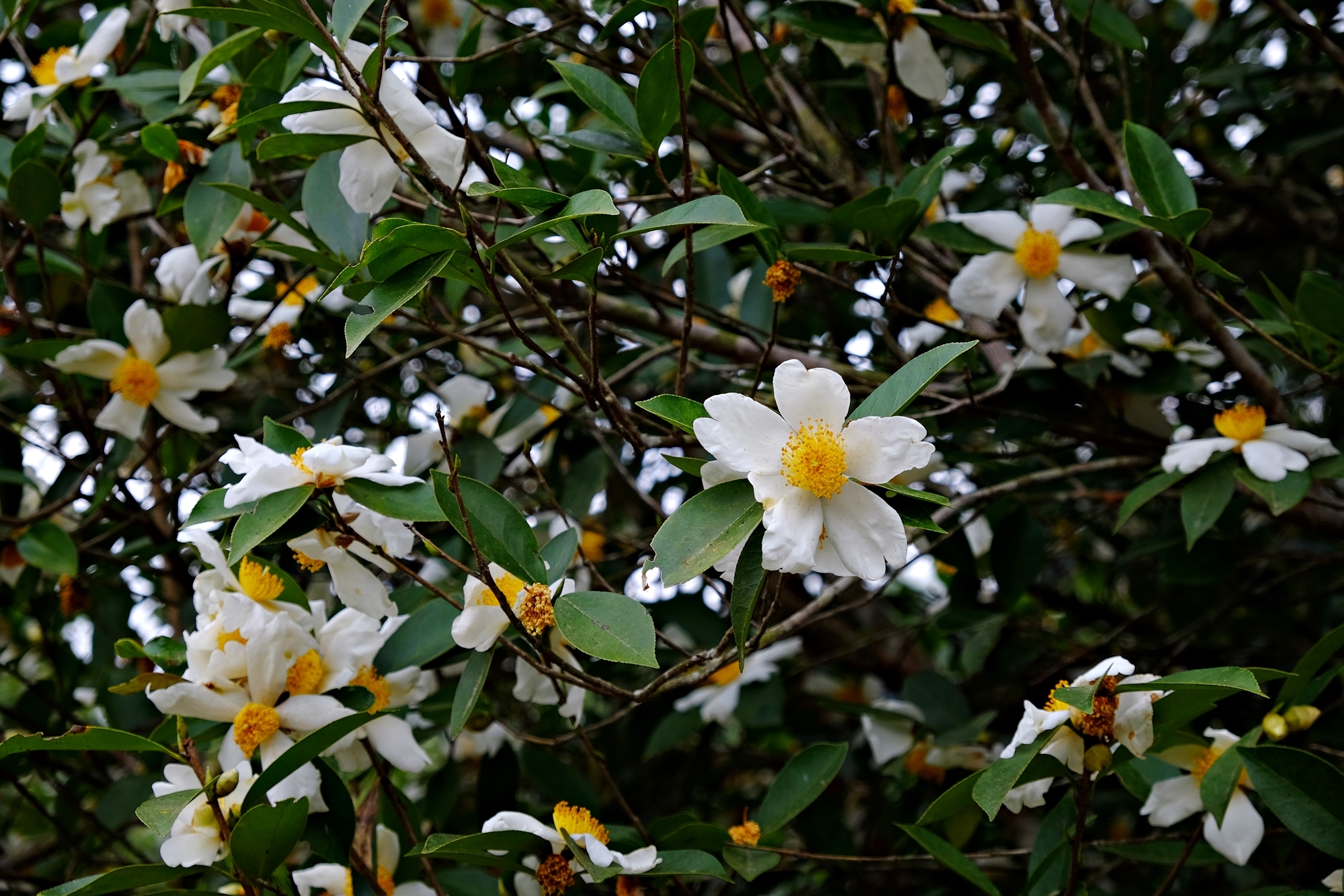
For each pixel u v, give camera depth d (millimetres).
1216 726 1188
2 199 1180
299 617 1027
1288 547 1326
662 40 1191
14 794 1448
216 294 1160
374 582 997
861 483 929
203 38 1149
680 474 1293
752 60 1153
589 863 1001
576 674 975
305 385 1319
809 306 1321
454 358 1295
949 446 1178
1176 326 1294
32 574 1196
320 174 1075
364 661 1026
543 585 972
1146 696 966
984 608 1220
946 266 1189
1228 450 1088
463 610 998
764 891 1205
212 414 1324
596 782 1307
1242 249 1402
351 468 971
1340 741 1131
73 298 1304
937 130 1274
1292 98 1407
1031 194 1266
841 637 1408
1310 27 1143
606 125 1125
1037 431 1163
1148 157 1059
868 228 1062
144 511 1180
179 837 986
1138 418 1178
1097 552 1649
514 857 1019
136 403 1125
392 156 992
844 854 1171
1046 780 1014
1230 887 1229
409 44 1149
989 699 1279
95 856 1275
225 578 1021
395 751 1031
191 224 1097
